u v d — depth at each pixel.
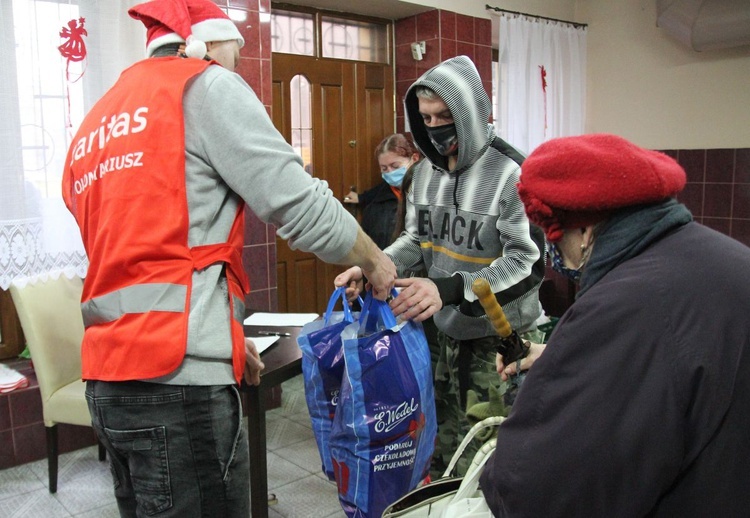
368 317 1.42
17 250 2.58
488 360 1.71
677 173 0.80
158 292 1.06
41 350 2.49
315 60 4.20
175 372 1.06
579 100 5.36
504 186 1.61
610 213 0.83
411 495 1.16
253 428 1.87
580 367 0.77
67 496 2.54
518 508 0.81
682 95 4.93
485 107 1.63
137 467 1.10
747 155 4.62
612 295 0.77
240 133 1.09
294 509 2.44
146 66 1.17
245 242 3.40
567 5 5.36
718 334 0.72
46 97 2.67
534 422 0.81
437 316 1.78
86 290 1.14
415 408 1.33
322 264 4.39
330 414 1.40
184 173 1.08
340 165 4.39
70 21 2.71
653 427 0.72
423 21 4.39
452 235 1.74
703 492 0.73
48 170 2.68
